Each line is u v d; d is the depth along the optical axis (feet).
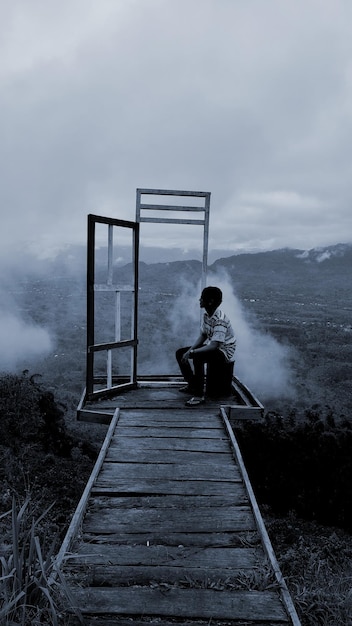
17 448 30.12
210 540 9.35
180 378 21.83
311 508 42.01
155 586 7.92
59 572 6.72
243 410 16.51
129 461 12.66
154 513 10.26
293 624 7.07
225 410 16.51
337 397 270.05
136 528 9.68
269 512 42.01
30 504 16.52
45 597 6.99
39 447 33.04
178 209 18.57
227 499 10.89
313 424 49.93
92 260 16.05
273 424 50.19
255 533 9.60
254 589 7.96
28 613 6.64
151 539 9.33
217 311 16.88
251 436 48.47
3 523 13.10
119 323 17.95
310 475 44.29
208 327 17.29
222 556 8.84
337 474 43.21
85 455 36.45
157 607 7.41
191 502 10.73
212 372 17.57
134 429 14.82
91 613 7.23
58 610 7.02
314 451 45.60
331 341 459.73
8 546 9.05
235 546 9.21
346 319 652.48
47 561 7.10
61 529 15.37
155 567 8.40
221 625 7.14
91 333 16.70
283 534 29.73
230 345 17.24
